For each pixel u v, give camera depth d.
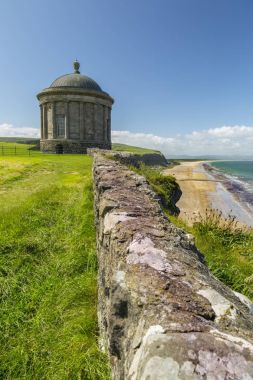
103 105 54.84
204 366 1.13
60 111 52.56
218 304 1.63
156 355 1.21
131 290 1.79
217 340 1.25
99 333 3.68
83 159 30.73
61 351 3.48
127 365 1.51
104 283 3.20
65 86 51.84
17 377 3.32
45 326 4.02
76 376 3.09
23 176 17.48
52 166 22.86
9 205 9.93
